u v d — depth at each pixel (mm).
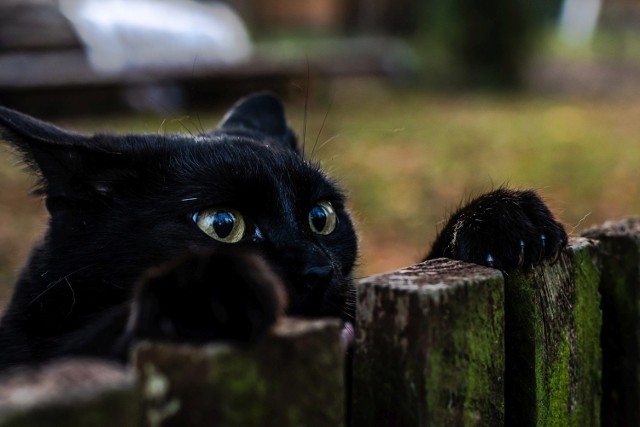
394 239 1455
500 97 3232
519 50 3457
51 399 329
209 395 363
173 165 553
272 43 4492
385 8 4496
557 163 2021
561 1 5785
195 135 602
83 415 331
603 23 5660
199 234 530
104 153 550
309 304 524
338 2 5020
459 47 3451
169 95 2561
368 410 419
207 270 374
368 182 1783
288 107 2656
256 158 559
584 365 499
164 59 2816
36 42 2719
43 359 506
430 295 408
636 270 531
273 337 371
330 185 597
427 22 3500
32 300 536
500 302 434
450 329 415
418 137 2311
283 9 5094
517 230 485
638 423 535
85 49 2752
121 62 2729
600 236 536
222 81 2627
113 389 334
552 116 2746
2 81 2344
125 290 519
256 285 372
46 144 537
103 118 2385
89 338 425
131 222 538
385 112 2727
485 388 430
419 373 409
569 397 486
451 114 2746
